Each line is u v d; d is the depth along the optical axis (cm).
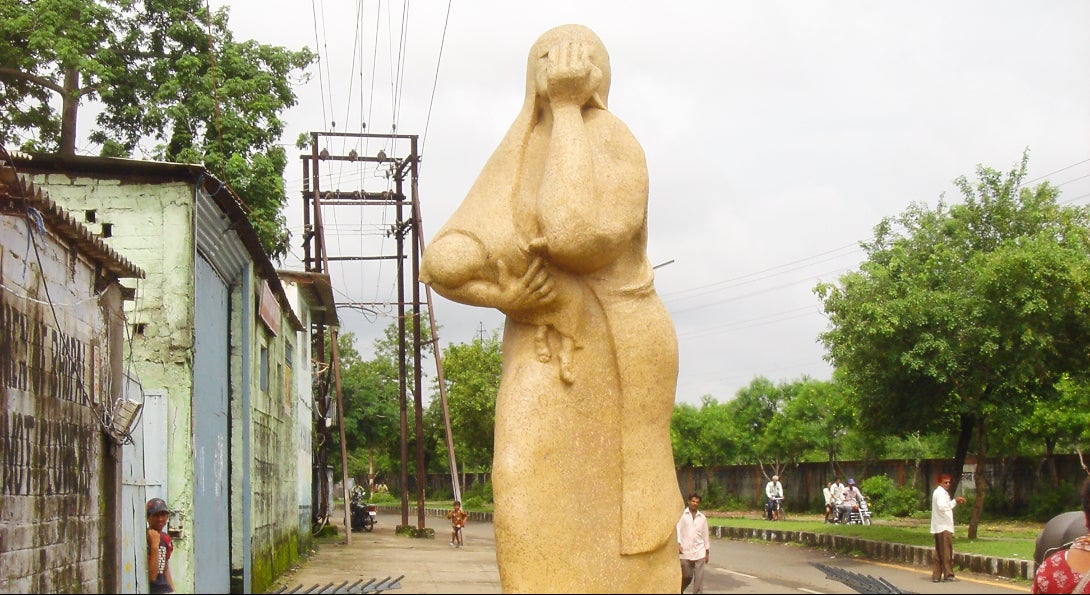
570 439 660
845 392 2127
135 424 1041
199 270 1253
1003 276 1703
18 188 755
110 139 2105
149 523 950
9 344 757
